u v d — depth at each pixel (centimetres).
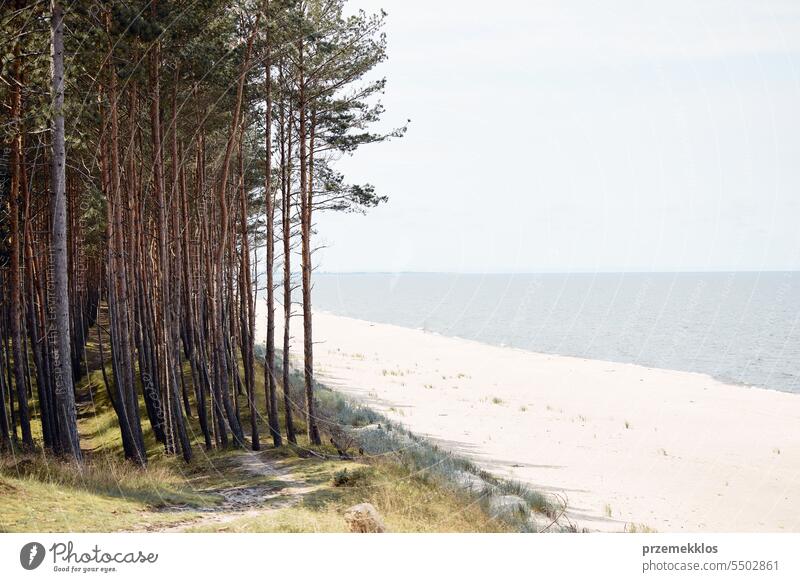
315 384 3388
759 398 3909
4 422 1823
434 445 2477
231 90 2127
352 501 1340
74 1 1512
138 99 2202
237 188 2455
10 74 1583
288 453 1989
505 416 3275
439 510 1372
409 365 5338
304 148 2159
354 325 9462
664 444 2709
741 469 2298
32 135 1875
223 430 2131
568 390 4172
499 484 1902
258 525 1062
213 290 2714
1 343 1988
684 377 4784
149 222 2678
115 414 2606
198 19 1811
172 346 2019
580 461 2398
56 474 1288
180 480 1652
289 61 2180
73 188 3061
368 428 2519
